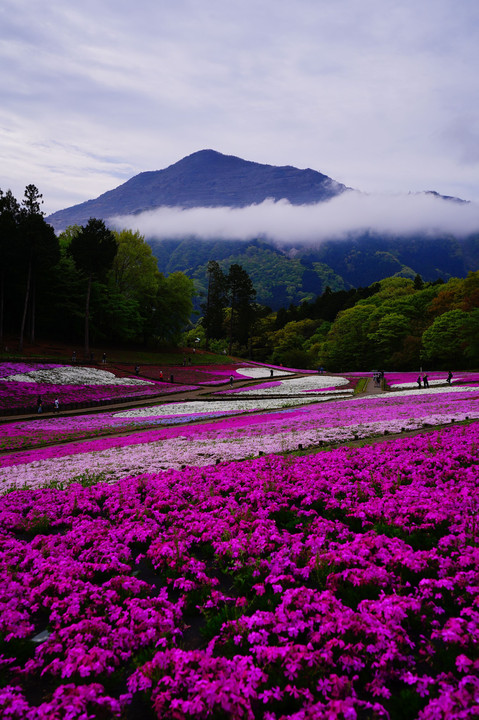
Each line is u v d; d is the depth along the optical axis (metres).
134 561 8.15
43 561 7.79
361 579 6.32
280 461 14.01
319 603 5.75
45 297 78.06
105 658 4.94
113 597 6.42
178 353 98.69
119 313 82.94
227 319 159.50
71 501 11.41
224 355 113.19
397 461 12.95
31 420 35.56
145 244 95.94
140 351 92.06
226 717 4.14
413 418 22.58
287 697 4.36
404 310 109.12
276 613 5.63
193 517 9.51
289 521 9.05
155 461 15.98
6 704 4.39
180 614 6.05
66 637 5.46
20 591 6.80
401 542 7.38
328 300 185.38
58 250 70.00
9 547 8.78
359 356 109.81
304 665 4.70
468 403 28.27
